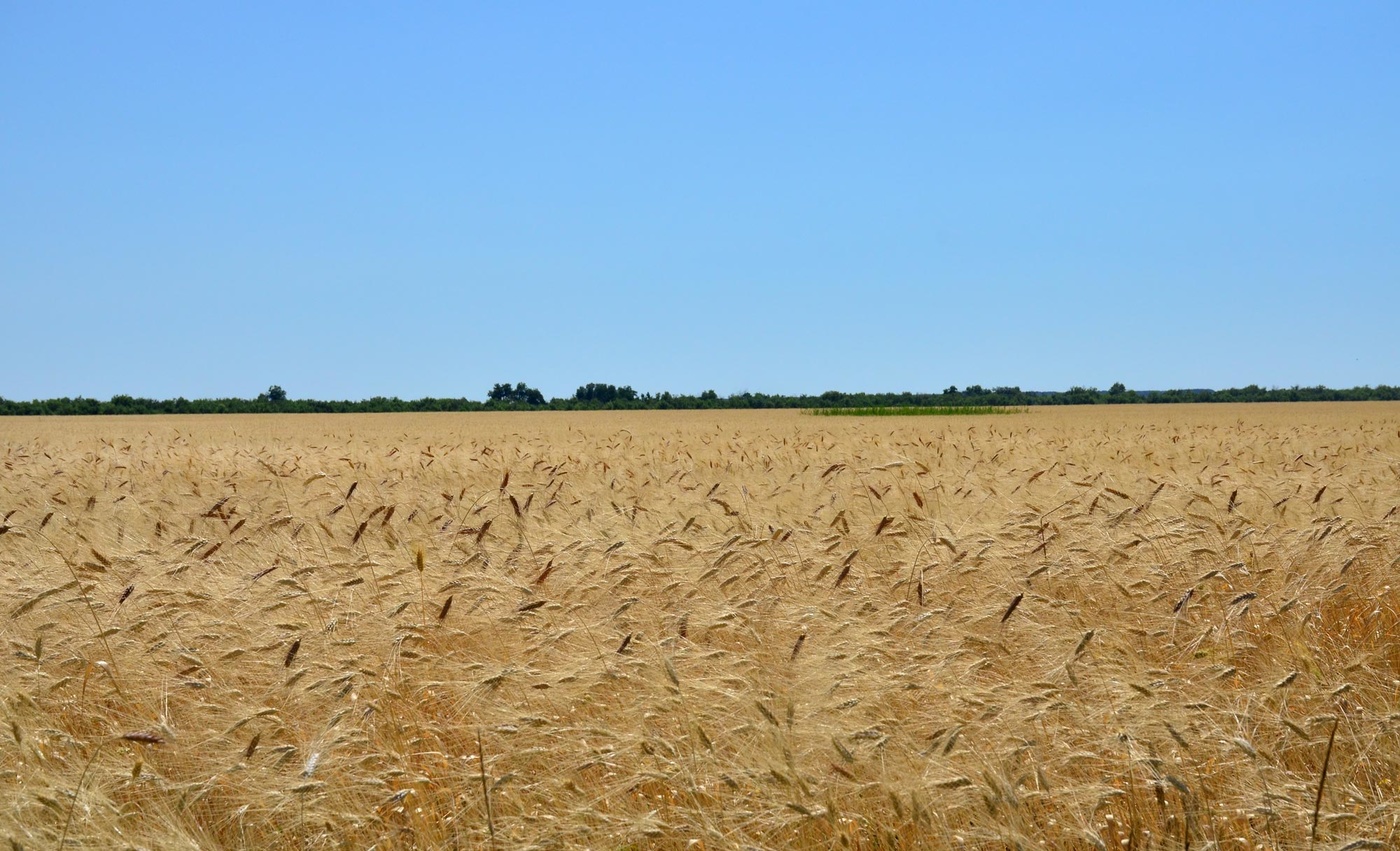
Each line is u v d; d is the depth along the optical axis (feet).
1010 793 11.98
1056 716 14.39
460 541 26.30
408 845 12.85
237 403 416.87
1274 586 21.65
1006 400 481.05
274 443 108.27
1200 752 13.61
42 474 55.52
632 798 13.32
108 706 16.01
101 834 12.05
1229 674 15.74
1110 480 42.68
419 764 14.24
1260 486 37.55
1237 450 71.20
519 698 15.56
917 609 19.03
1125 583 21.22
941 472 45.47
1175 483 37.35
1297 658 16.43
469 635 18.21
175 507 39.58
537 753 14.01
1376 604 20.07
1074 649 17.01
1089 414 273.54
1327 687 15.51
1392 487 37.83
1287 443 79.82
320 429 178.81
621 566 22.15
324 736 14.25
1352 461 54.29
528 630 18.22
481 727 14.61
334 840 12.73
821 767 13.14
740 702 14.71
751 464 61.36
